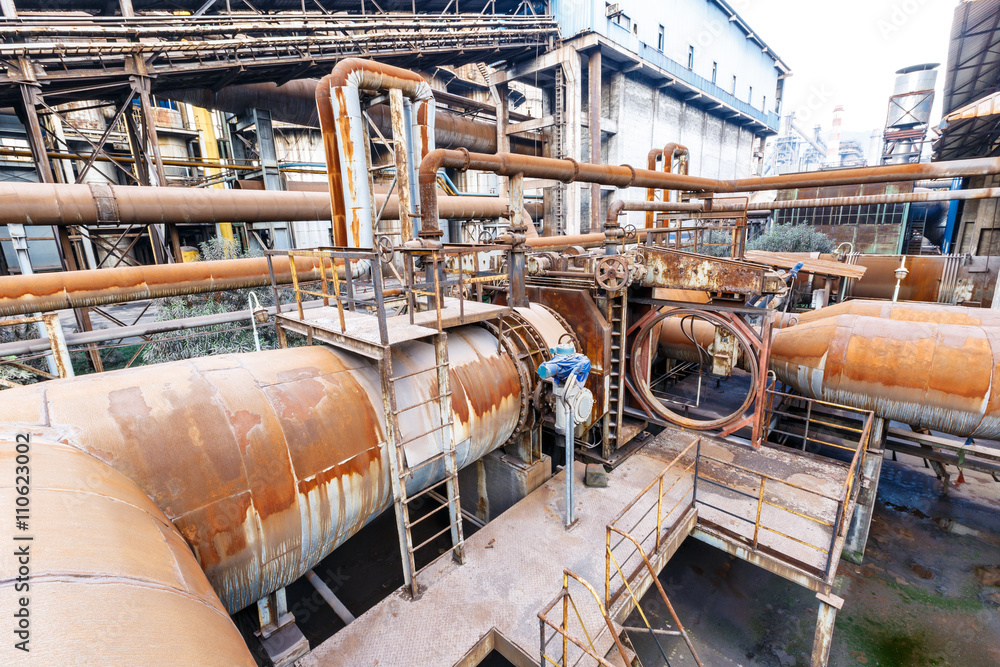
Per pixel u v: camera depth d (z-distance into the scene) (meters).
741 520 6.99
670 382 15.27
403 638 5.08
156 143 15.38
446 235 30.11
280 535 4.45
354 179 9.14
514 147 33.69
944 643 7.48
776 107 64.69
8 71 13.06
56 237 13.73
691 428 8.84
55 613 1.53
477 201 19.81
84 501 2.47
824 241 29.05
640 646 7.48
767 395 10.87
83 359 12.90
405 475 5.23
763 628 7.82
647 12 35.03
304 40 17.80
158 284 10.41
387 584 8.12
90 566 1.90
